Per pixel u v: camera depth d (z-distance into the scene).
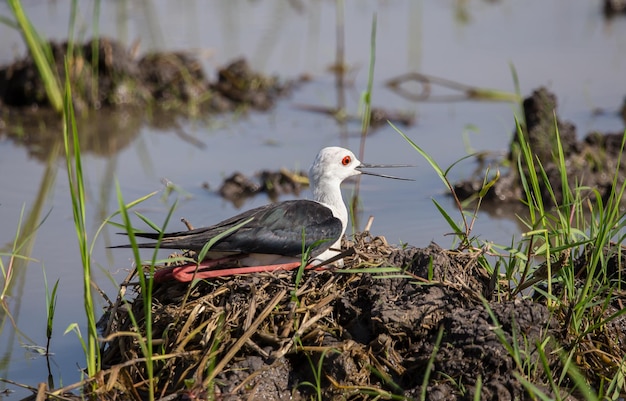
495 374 8.80
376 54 21.27
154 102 19.19
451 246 11.55
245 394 8.85
